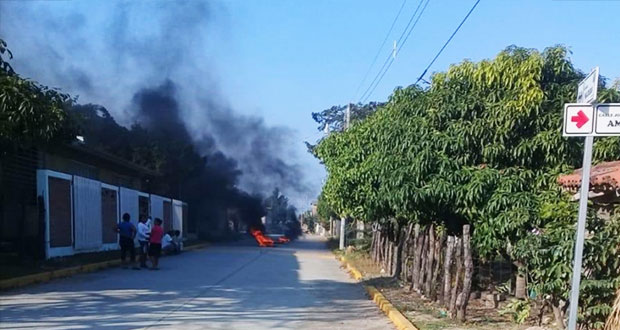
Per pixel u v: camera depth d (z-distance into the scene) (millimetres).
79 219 23109
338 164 18859
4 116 13258
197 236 48000
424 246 14016
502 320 10375
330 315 11688
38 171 20094
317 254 34844
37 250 19547
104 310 11555
